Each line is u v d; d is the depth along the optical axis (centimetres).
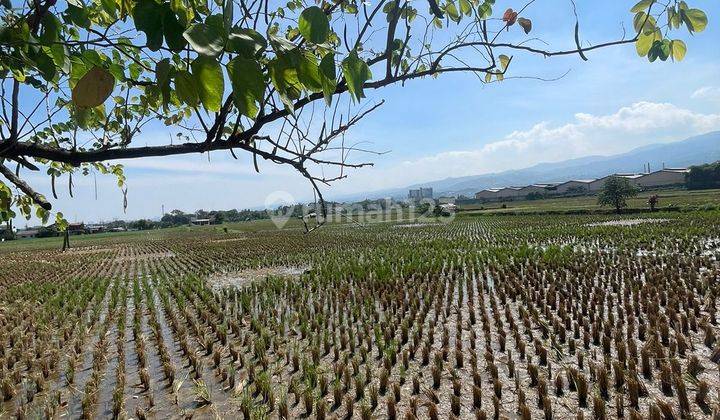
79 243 5569
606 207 5156
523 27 180
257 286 1523
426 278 1529
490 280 1497
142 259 2856
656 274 1341
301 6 184
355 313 1080
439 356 742
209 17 86
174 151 138
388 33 151
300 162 145
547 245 2345
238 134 136
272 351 877
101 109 186
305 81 100
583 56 181
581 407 596
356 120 154
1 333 1042
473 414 602
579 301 1137
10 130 141
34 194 159
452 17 195
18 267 2639
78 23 142
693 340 808
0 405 676
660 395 614
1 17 131
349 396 617
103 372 795
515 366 747
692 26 175
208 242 4097
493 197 12850
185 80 86
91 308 1316
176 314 1191
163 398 681
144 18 91
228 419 613
